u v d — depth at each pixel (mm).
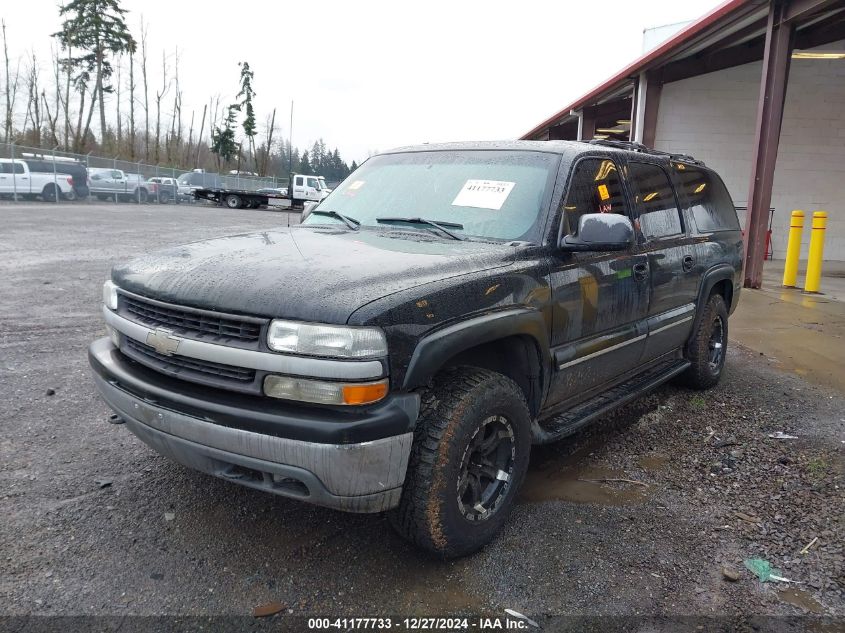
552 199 3459
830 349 6715
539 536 3080
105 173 33844
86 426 4180
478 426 2752
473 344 2715
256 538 2975
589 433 4449
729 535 3133
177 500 3283
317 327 2361
